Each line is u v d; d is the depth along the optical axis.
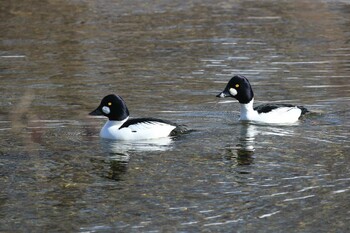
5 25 31.72
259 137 17.70
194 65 24.81
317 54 26.23
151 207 13.60
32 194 14.23
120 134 17.52
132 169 15.53
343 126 18.55
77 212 13.41
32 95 21.38
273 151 16.67
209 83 22.67
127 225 12.86
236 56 25.98
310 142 17.30
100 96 21.30
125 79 23.17
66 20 32.69
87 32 30.31
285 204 13.71
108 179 14.99
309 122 18.92
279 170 15.45
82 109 20.06
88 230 12.68
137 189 14.45
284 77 23.27
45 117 19.33
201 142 17.33
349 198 13.95
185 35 29.55
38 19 32.94
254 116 18.97
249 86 18.95
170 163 15.91
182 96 21.31
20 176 15.16
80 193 14.27
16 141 17.41
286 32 29.94
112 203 13.80
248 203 13.75
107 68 24.59
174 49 27.25
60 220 13.09
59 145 17.12
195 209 13.50
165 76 23.50
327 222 12.96
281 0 36.56
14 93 21.62
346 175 15.12
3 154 16.48
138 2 36.78
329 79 22.95
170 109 20.08
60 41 28.72
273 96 21.27
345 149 16.78
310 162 15.93
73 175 15.23
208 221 13.00
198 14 33.72
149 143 17.27
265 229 12.69
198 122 18.98
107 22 32.22
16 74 23.84
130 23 31.95
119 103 17.64
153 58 25.91
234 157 16.27
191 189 14.43
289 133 18.03
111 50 27.19
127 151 16.69
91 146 17.05
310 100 20.84
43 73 23.98
